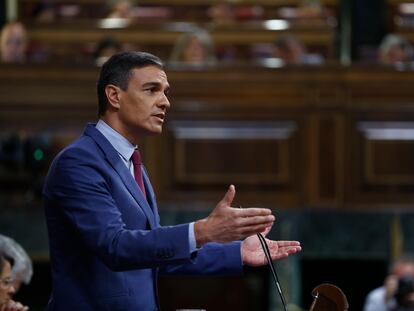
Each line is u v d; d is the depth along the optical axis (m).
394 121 16.39
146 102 6.45
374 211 16.47
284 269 17.16
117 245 5.90
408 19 22.50
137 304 6.41
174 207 16.28
